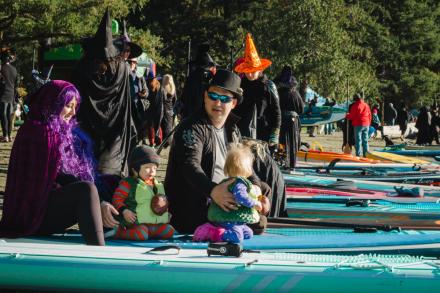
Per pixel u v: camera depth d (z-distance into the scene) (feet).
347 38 238.27
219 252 26.32
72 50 128.77
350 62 239.71
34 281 25.77
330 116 170.40
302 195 50.49
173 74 266.57
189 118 32.91
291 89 65.92
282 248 30.48
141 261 25.41
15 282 25.86
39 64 134.10
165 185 33.53
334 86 225.35
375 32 315.99
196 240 30.58
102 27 43.93
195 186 31.07
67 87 29.71
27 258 25.88
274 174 38.86
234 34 251.39
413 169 74.90
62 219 29.32
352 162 80.89
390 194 52.19
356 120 101.60
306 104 171.83
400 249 30.58
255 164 38.42
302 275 24.31
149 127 69.41
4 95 96.32
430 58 341.00
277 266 24.90
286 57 225.35
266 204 32.89
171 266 25.11
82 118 43.68
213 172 32.83
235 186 29.32
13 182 29.68
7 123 97.66
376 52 316.81
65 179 29.71
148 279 25.18
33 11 108.17
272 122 46.52
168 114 83.66
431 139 164.45
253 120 44.73
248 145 38.34
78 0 110.83
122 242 30.71
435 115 167.22
